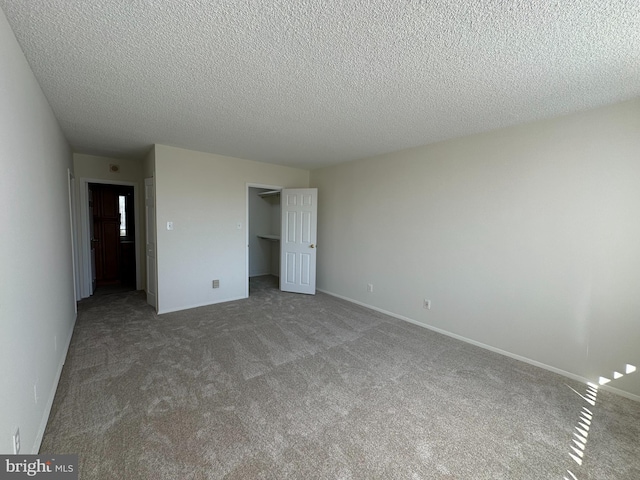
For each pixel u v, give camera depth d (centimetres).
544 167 254
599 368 229
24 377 140
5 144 126
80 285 442
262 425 176
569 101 216
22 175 150
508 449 162
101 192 545
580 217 236
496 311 288
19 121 148
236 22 135
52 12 128
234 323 350
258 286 549
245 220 456
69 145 362
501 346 285
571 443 168
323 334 322
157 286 376
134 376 227
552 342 253
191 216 398
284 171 501
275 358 263
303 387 218
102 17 132
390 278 392
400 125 276
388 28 137
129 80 193
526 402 206
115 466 143
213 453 153
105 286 527
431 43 149
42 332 177
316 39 147
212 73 183
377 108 236
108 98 221
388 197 393
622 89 195
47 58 165
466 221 309
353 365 254
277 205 647
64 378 222
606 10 121
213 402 197
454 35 141
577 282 239
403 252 374
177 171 381
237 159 440
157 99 223
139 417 180
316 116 256
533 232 262
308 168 519
